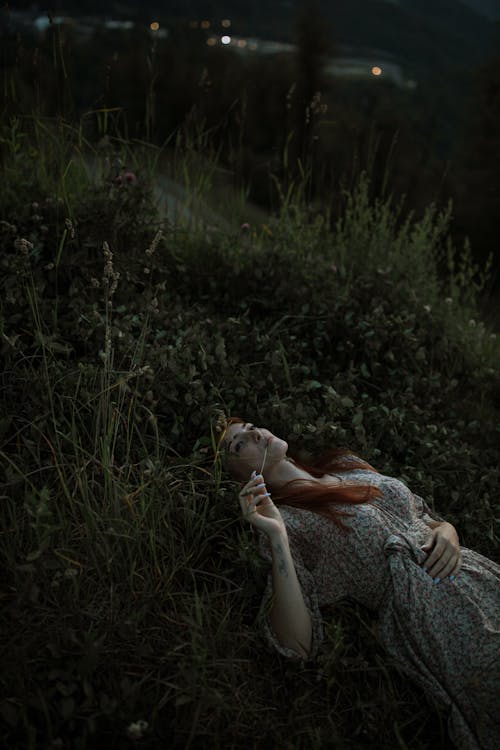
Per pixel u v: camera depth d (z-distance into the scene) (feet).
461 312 16.05
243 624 8.18
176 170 15.97
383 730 7.30
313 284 13.38
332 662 7.60
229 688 7.29
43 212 12.03
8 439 8.30
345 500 8.43
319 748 6.86
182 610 7.90
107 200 12.46
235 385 10.21
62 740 6.29
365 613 8.49
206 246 14.05
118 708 6.59
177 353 10.00
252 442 9.03
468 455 10.94
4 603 7.34
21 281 10.37
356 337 12.69
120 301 11.44
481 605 7.97
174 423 9.59
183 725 6.78
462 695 7.54
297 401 10.85
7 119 13.98
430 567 8.10
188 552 8.46
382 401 11.88
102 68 14.73
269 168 16.88
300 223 15.58
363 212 16.97
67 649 7.04
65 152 13.73
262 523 7.70
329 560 8.28
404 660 7.84
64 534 7.86
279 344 11.55
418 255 16.03
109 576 7.68
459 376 14.51
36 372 9.25
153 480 8.38
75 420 9.19
